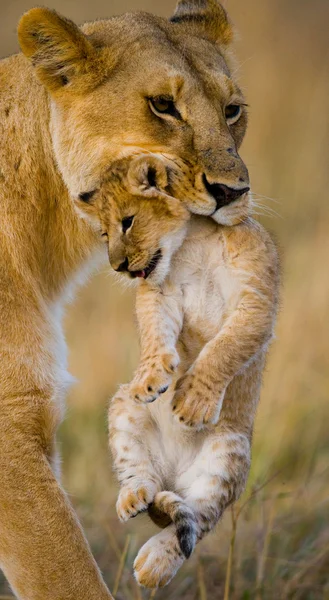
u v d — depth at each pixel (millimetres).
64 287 9891
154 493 8070
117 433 8414
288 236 17938
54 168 9375
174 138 8688
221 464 8430
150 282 8336
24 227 9234
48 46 8977
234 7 22250
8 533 8742
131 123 8789
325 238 16953
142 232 8289
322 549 11055
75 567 8727
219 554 10992
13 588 8875
